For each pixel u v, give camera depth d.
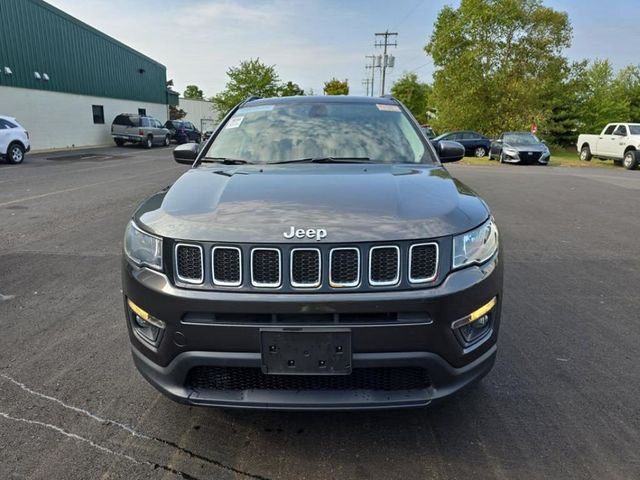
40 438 2.44
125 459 2.30
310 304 2.03
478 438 2.47
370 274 2.05
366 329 2.05
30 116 23.38
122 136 27.62
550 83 32.94
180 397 2.21
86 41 27.86
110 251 5.80
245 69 43.22
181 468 2.25
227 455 2.34
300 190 2.44
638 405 2.75
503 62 30.45
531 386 2.95
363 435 2.49
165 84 39.72
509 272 5.23
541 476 2.20
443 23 31.72
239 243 2.06
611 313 4.09
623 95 41.31
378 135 3.43
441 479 2.18
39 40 23.77
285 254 2.04
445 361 2.15
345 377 2.17
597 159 24.59
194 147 3.73
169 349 2.19
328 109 3.70
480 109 30.48
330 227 2.07
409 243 2.07
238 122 3.64
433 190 2.50
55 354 3.31
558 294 4.54
